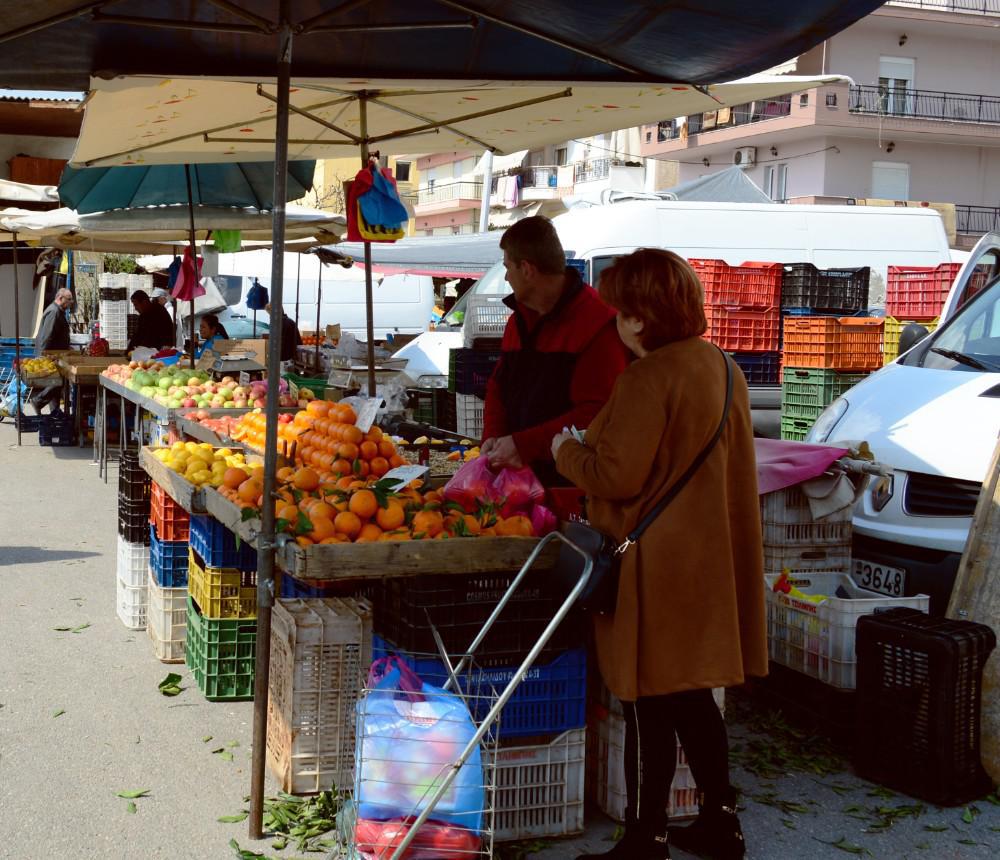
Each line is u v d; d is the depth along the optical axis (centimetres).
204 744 459
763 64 469
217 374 1008
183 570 561
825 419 627
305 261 2377
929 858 375
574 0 400
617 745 393
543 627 373
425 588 357
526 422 422
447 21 423
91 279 2575
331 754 410
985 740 427
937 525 517
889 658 425
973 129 3859
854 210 1347
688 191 1841
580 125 684
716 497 329
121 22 389
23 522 920
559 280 415
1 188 1288
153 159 774
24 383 1503
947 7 3881
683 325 333
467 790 316
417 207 6009
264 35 451
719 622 327
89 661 564
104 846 369
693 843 369
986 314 647
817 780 434
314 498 389
